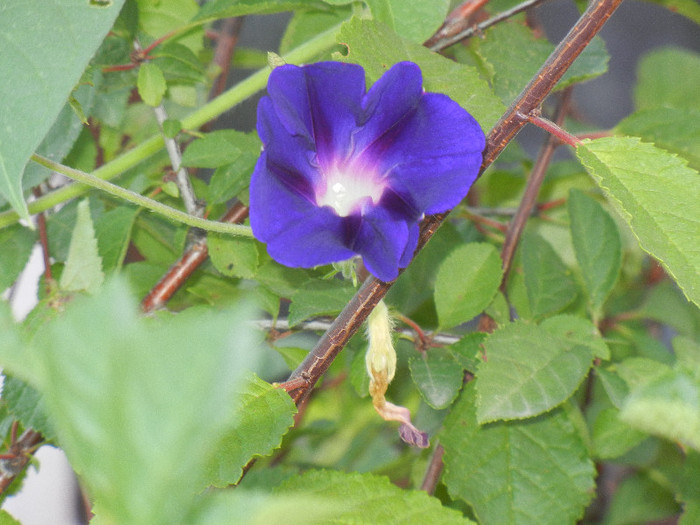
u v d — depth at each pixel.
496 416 0.36
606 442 0.42
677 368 0.27
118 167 0.41
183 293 0.43
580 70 0.42
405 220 0.30
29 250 0.41
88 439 0.18
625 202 0.31
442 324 0.39
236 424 0.32
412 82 0.31
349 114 0.31
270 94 0.30
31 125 0.29
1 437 0.40
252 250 0.39
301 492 0.35
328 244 0.30
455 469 0.39
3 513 0.36
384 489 0.35
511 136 0.31
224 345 0.17
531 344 0.38
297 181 0.31
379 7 0.38
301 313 0.38
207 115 0.41
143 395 0.18
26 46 0.30
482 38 0.42
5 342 0.20
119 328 0.18
